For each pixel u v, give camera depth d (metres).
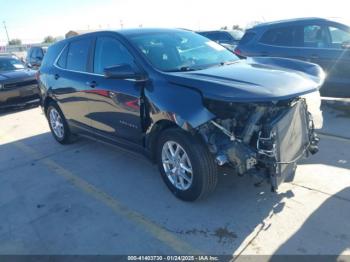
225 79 3.33
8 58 10.27
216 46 4.73
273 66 4.04
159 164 3.85
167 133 3.55
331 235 2.97
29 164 5.20
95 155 5.32
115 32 4.44
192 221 3.35
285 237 3.00
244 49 7.82
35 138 6.54
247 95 3.01
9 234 3.40
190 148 3.33
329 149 4.78
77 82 4.88
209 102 3.22
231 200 3.63
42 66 6.01
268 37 7.47
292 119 3.30
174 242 3.07
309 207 3.39
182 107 3.25
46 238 3.29
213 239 3.06
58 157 5.39
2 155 5.71
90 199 3.96
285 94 3.08
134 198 3.89
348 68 6.36
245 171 3.16
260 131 3.14
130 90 3.93
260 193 3.71
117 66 3.68
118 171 4.64
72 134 5.77
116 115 4.28
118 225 3.40
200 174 3.35
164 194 3.91
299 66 4.10
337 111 6.71
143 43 4.15
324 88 6.72
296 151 3.45
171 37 4.48
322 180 3.88
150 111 3.63
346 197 3.51
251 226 3.19
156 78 3.65
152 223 3.38
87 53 4.83
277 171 3.15
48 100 5.92
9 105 8.82
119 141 4.46
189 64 4.01
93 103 4.64
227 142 3.17
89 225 3.44
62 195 4.11
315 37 6.82
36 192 4.25
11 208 3.91
